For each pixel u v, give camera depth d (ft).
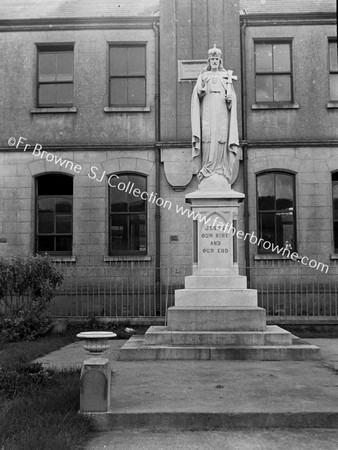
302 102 58.59
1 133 59.11
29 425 18.48
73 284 56.29
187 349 32.07
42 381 24.61
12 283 46.01
